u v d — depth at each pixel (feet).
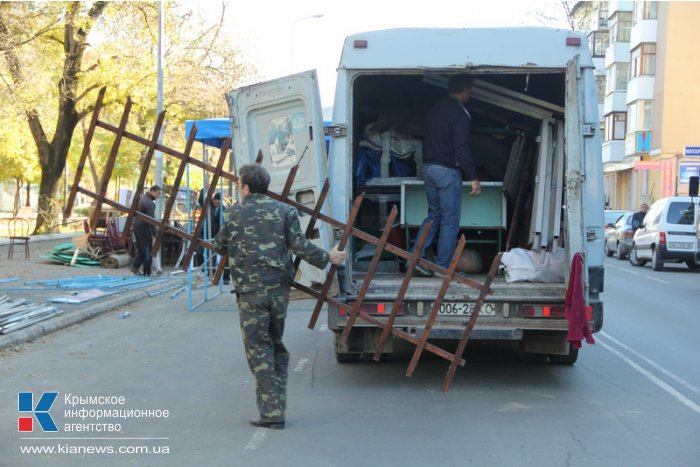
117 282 51.44
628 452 16.76
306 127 22.38
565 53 22.59
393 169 29.68
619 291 51.29
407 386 23.40
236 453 16.71
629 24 151.64
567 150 21.44
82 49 78.84
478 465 15.89
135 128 106.42
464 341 20.02
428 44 22.79
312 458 16.33
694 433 18.26
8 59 70.38
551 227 25.26
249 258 17.95
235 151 22.97
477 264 27.50
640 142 134.72
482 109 29.22
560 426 18.86
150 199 58.03
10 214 174.29
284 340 31.73
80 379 24.20
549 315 21.93
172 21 83.76
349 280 22.26
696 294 49.52
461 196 27.58
